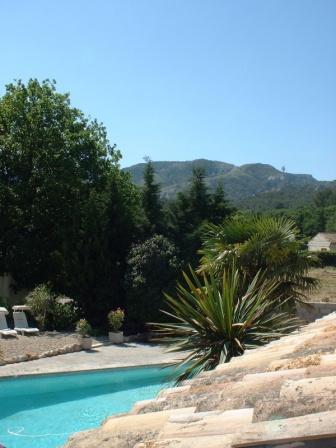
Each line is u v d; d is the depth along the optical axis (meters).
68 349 21.33
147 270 25.78
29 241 30.45
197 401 3.81
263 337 11.36
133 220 27.75
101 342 23.83
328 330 6.42
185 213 28.98
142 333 25.84
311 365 4.06
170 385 16.94
